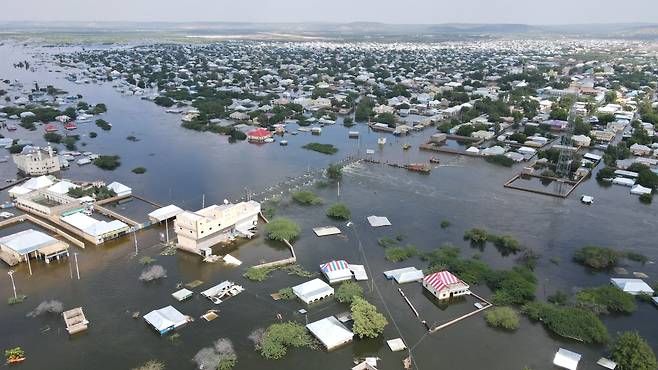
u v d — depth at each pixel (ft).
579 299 342.64
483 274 374.43
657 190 583.99
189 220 403.75
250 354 289.33
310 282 355.77
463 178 623.36
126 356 286.66
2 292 348.59
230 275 377.30
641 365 272.31
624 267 399.85
